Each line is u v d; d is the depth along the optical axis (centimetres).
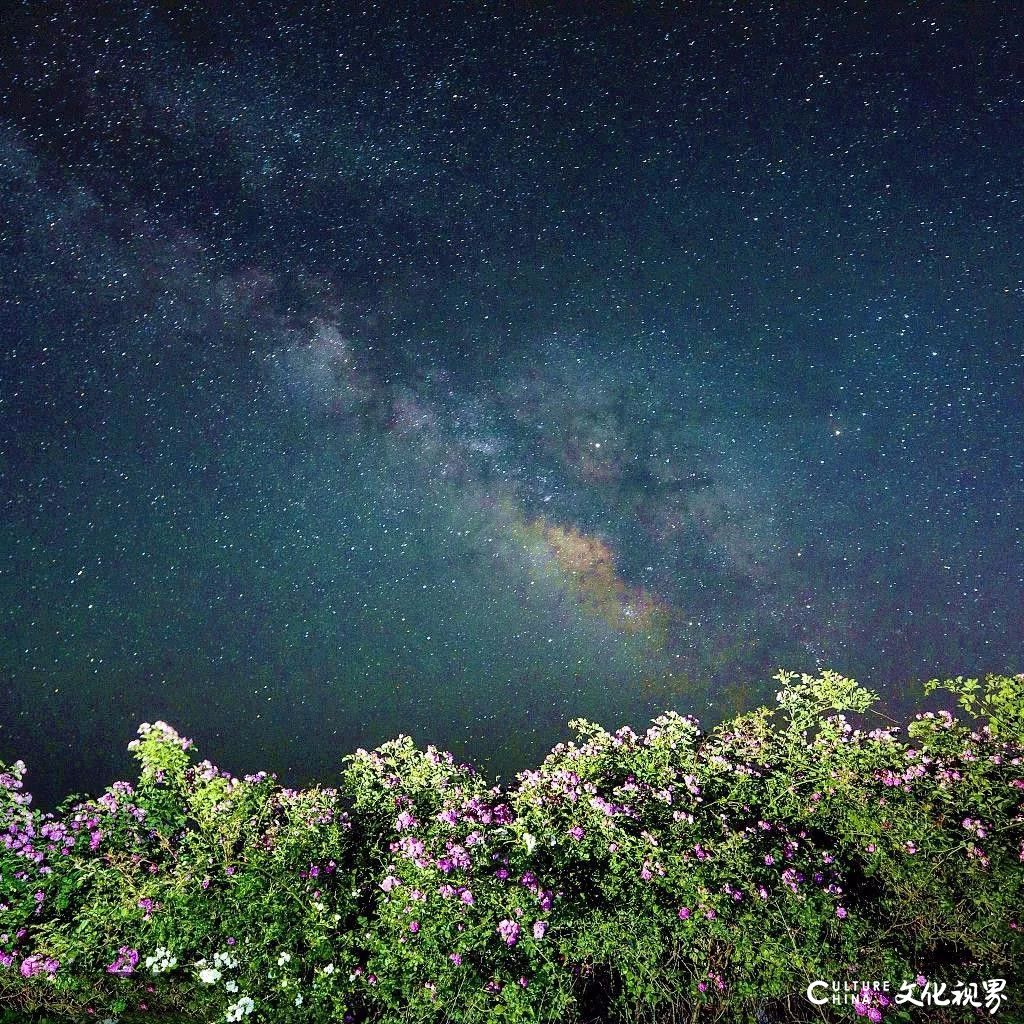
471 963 329
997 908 360
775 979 333
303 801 427
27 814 393
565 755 499
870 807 412
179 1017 333
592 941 333
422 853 364
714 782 463
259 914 346
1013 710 439
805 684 494
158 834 393
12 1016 328
